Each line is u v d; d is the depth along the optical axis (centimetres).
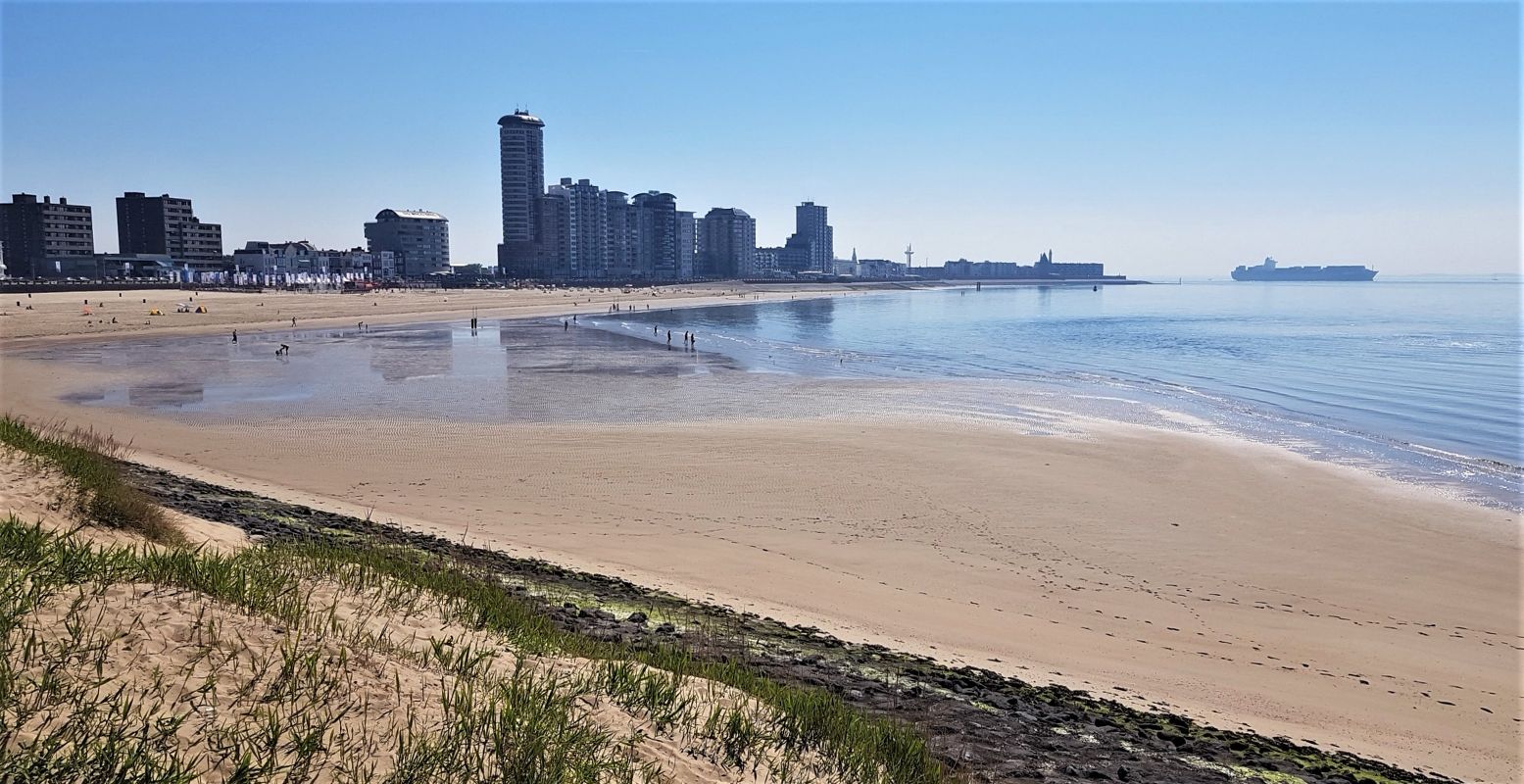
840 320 11144
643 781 545
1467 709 1127
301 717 505
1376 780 900
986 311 14538
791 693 805
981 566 1634
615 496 2062
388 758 491
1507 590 1585
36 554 635
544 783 502
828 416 3325
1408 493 2247
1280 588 1575
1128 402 3825
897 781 677
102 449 2036
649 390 4034
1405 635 1377
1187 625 1388
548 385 4178
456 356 5641
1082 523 1934
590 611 1168
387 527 1670
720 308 14762
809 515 1934
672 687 717
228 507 1647
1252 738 993
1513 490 2291
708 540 1731
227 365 4938
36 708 450
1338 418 3459
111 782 414
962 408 3575
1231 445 2842
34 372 4469
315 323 8894
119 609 575
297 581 751
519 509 1931
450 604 848
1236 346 7044
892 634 1273
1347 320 10731
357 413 3281
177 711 480
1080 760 849
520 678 644
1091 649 1272
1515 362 5653
